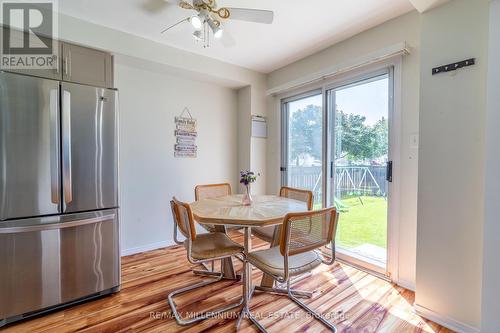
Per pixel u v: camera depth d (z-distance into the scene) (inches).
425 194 69.0
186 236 67.5
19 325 65.9
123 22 90.0
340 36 100.4
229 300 77.7
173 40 104.4
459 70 62.4
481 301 58.0
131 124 114.0
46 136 69.7
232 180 148.9
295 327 65.1
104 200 79.8
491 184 56.2
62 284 72.8
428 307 68.6
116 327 65.1
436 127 66.7
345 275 94.2
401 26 85.0
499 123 55.2
